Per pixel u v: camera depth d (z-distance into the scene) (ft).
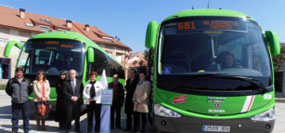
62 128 22.75
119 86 23.97
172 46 17.03
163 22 18.15
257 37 17.08
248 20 17.56
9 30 104.06
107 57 40.88
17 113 19.93
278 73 77.61
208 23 17.21
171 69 16.21
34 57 27.73
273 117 14.94
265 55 16.52
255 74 15.44
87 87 20.70
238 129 14.53
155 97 16.17
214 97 14.85
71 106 20.86
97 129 21.09
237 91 14.88
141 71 20.84
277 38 17.10
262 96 15.02
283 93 73.20
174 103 15.39
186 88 15.28
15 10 124.77
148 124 27.04
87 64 28.07
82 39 29.25
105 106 20.45
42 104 21.80
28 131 20.22
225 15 17.51
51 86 25.95
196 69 15.93
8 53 26.73
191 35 17.07
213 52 16.40
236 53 16.37
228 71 15.46
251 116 14.65
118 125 24.08
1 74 98.99
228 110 14.80
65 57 27.50
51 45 27.94
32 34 114.21
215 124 14.57
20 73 19.63
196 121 14.70
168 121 15.24
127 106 23.11
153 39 16.55
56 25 137.18
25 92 19.81
